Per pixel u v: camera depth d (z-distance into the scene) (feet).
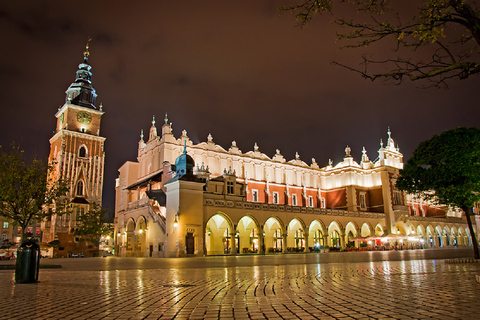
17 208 86.69
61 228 239.50
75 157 263.90
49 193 92.79
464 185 70.49
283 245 189.67
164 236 154.61
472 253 125.80
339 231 219.61
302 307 24.59
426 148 77.25
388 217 249.75
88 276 53.36
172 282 42.50
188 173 159.43
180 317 22.13
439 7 23.56
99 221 237.45
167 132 205.98
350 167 262.67
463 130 72.74
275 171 250.16
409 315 21.45
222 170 224.33
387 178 257.34
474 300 26.18
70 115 272.72
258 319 21.20
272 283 39.17
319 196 266.98
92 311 24.47
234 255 159.22
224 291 33.37
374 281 39.45
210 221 180.34
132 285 39.83
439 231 283.38
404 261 79.87
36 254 45.34
